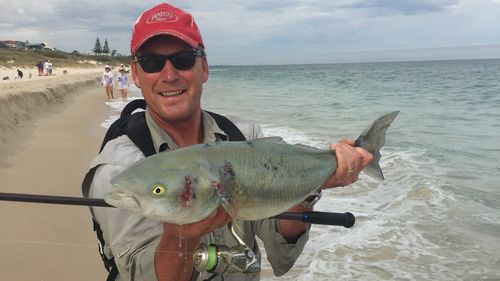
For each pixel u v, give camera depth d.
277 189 2.21
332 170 2.44
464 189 7.64
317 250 5.54
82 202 2.19
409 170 8.82
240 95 30.67
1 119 11.88
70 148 10.94
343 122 16.17
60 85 26.06
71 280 4.73
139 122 2.53
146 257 2.05
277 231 2.56
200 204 1.93
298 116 18.27
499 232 6.00
